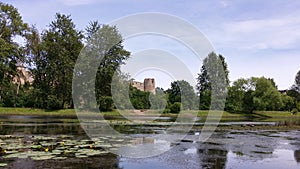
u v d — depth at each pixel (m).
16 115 30.73
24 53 37.81
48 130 15.49
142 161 7.98
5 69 35.19
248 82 43.41
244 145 11.27
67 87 36.91
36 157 8.09
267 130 17.91
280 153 9.59
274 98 43.72
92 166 7.22
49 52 37.94
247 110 42.78
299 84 73.94
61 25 38.84
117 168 7.12
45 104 36.94
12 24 36.62
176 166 7.47
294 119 32.12
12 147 9.61
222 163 7.91
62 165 7.23
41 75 38.88
